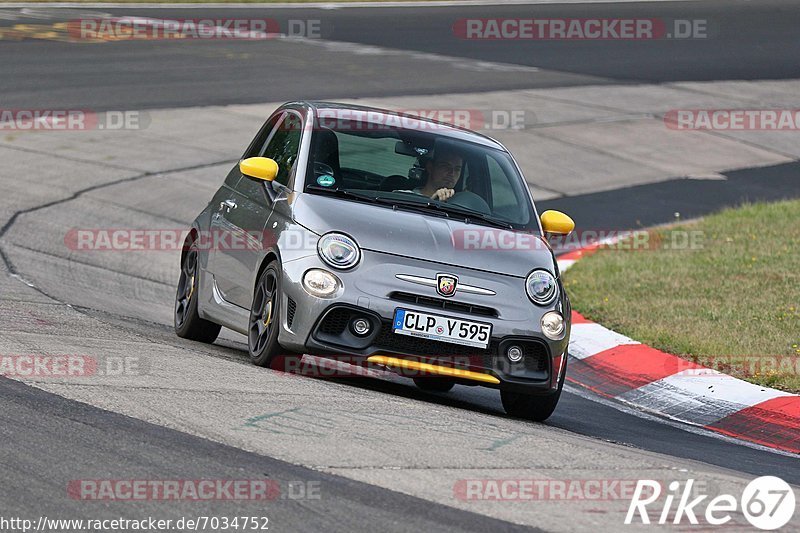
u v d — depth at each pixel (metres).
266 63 87.75
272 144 30.23
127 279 41.22
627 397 32.06
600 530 16.59
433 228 26.12
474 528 16.11
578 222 57.59
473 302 25.06
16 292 33.72
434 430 21.58
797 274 44.66
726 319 38.34
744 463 24.36
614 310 39.97
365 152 28.23
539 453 20.84
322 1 122.69
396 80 85.94
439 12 120.94
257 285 26.86
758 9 134.00
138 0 113.25
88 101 70.88
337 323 24.83
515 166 29.86
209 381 23.52
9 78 74.06
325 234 25.20
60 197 52.09
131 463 17.69
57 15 101.25
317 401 22.77
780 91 94.75
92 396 21.33
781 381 31.67
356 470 18.31
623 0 135.38
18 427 19.00
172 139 64.94
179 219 52.19
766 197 65.81
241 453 18.66
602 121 80.12
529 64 97.94
